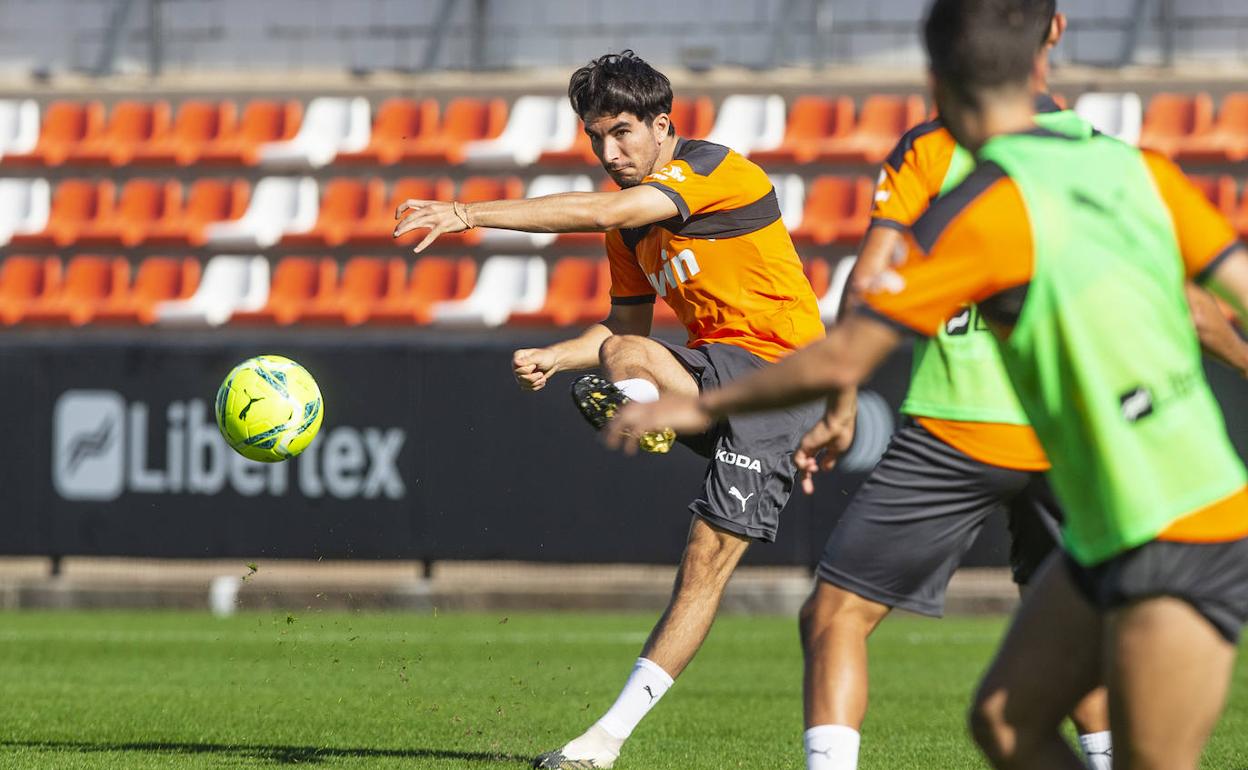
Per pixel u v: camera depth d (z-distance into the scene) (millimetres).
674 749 20594
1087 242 9578
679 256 19219
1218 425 9984
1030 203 9578
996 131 10062
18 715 24016
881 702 26281
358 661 32406
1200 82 56750
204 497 45594
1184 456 9703
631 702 18469
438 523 44531
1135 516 9641
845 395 13555
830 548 14195
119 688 27812
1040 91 13562
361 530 44812
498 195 59062
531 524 44031
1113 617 9922
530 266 56844
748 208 19062
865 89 58938
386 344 44844
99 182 61562
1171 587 9656
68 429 46250
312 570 48156
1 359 46438
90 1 64250
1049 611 10680
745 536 18703
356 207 59625
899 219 14391
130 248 60094
